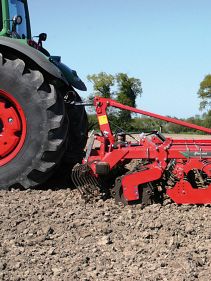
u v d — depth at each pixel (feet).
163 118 19.08
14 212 16.24
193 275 11.00
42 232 14.16
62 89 22.31
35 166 19.36
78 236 13.94
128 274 11.16
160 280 10.84
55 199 18.24
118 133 18.97
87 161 18.13
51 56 23.43
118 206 17.17
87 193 18.12
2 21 21.54
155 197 17.58
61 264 11.83
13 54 19.84
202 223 15.10
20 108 19.33
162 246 13.03
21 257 12.25
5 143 19.47
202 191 17.02
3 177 19.43
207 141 18.12
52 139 19.35
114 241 13.51
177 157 17.29
